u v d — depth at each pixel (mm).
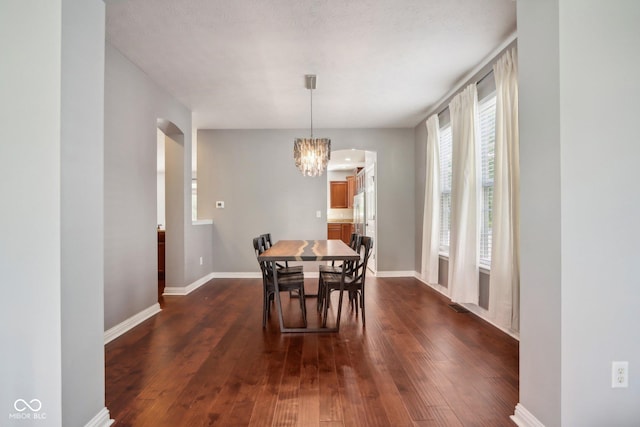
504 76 2920
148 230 3688
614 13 1535
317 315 3719
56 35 1539
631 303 1543
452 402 1993
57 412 1524
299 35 2881
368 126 5871
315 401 2000
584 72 1524
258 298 4500
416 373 2352
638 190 1539
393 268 5996
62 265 1550
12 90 1535
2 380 1523
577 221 1528
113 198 3061
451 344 2873
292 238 5969
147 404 1978
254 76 3709
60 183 1540
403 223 6008
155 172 3846
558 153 1540
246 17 2613
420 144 5660
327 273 3855
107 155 2980
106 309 2957
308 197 5992
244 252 5957
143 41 2971
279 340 2990
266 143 5980
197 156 5965
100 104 1854
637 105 1540
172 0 2396
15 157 1532
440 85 4008
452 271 3908
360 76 3730
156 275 3863
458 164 3814
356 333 3150
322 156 3893
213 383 2219
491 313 3076
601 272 1533
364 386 2174
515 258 2812
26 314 1524
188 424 1789
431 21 2682
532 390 1736
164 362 2541
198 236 5273
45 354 1522
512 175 2793
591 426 1543
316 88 4066
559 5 1524
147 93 3682
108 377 2307
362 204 7562
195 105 4676
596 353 1541
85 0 1733
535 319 1719
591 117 1530
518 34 1829
